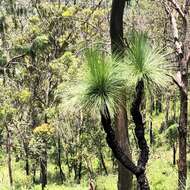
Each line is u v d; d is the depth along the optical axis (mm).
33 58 27562
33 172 34062
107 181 24656
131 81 4465
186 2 12453
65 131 27781
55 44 29594
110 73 4500
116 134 6738
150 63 4535
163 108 49281
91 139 30688
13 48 26609
